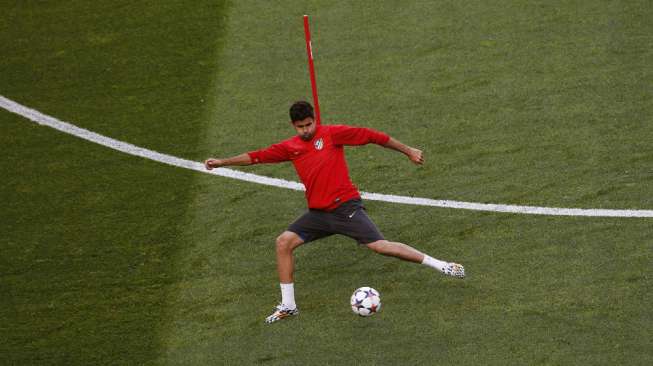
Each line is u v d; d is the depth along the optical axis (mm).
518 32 46062
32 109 43438
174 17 49156
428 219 35094
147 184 38125
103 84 44844
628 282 31156
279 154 30641
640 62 43062
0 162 40062
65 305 32156
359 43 46344
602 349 28578
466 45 45531
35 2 51312
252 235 34938
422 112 41344
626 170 36625
